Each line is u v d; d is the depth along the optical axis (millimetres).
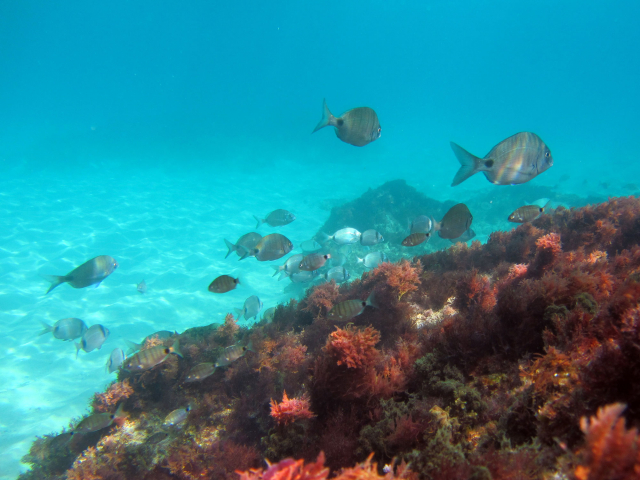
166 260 16188
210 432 4766
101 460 4789
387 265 5742
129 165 40531
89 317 11812
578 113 108500
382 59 119750
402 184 19750
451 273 5562
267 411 4375
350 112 4121
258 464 3713
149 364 5094
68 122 59812
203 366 5062
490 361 2883
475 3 99688
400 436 2576
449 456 2117
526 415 2143
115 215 21766
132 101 78500
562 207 7719
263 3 90125
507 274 5188
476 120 91188
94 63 98375
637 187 27891
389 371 3307
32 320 11422
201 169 40906
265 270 15750
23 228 18734
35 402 8273
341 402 3293
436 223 5191
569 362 2260
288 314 7211
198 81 100125
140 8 88375
